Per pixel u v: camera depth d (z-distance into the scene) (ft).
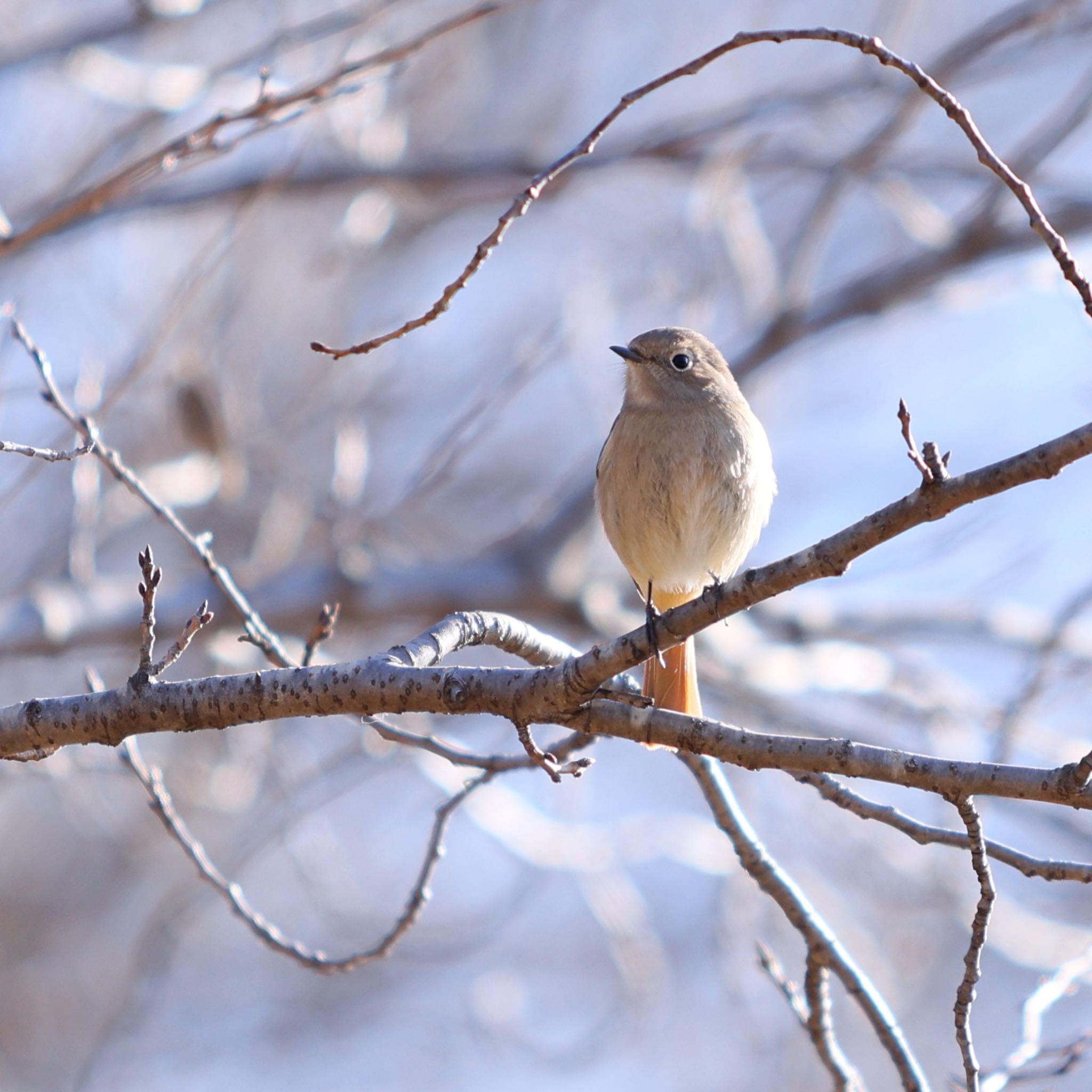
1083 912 43.73
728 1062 48.24
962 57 42.70
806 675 46.78
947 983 47.50
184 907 37.11
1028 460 15.33
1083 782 16.03
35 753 18.20
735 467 27.68
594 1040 40.73
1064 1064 21.25
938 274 48.57
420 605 45.52
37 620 40.34
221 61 44.60
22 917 52.90
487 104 54.29
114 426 47.42
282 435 45.75
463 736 46.11
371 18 32.94
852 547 16.35
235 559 51.31
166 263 45.42
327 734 46.29
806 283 48.34
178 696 17.79
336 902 42.37
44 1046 50.42
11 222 37.83
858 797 19.13
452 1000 52.03
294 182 43.70
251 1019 51.11
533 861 35.27
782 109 44.39
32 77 47.50
